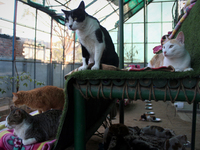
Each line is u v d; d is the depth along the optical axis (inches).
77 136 41.9
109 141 62.7
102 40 44.6
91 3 280.8
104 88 38.4
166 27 432.5
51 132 54.9
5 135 51.5
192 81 32.1
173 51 37.7
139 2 379.2
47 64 267.6
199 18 42.5
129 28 452.4
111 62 54.7
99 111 70.3
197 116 153.3
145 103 225.1
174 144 59.8
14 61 202.5
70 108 41.4
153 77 33.4
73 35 340.8
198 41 42.2
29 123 49.3
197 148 83.2
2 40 186.5
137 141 62.4
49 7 237.5
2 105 160.4
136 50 458.6
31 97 63.8
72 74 38.6
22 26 213.8
